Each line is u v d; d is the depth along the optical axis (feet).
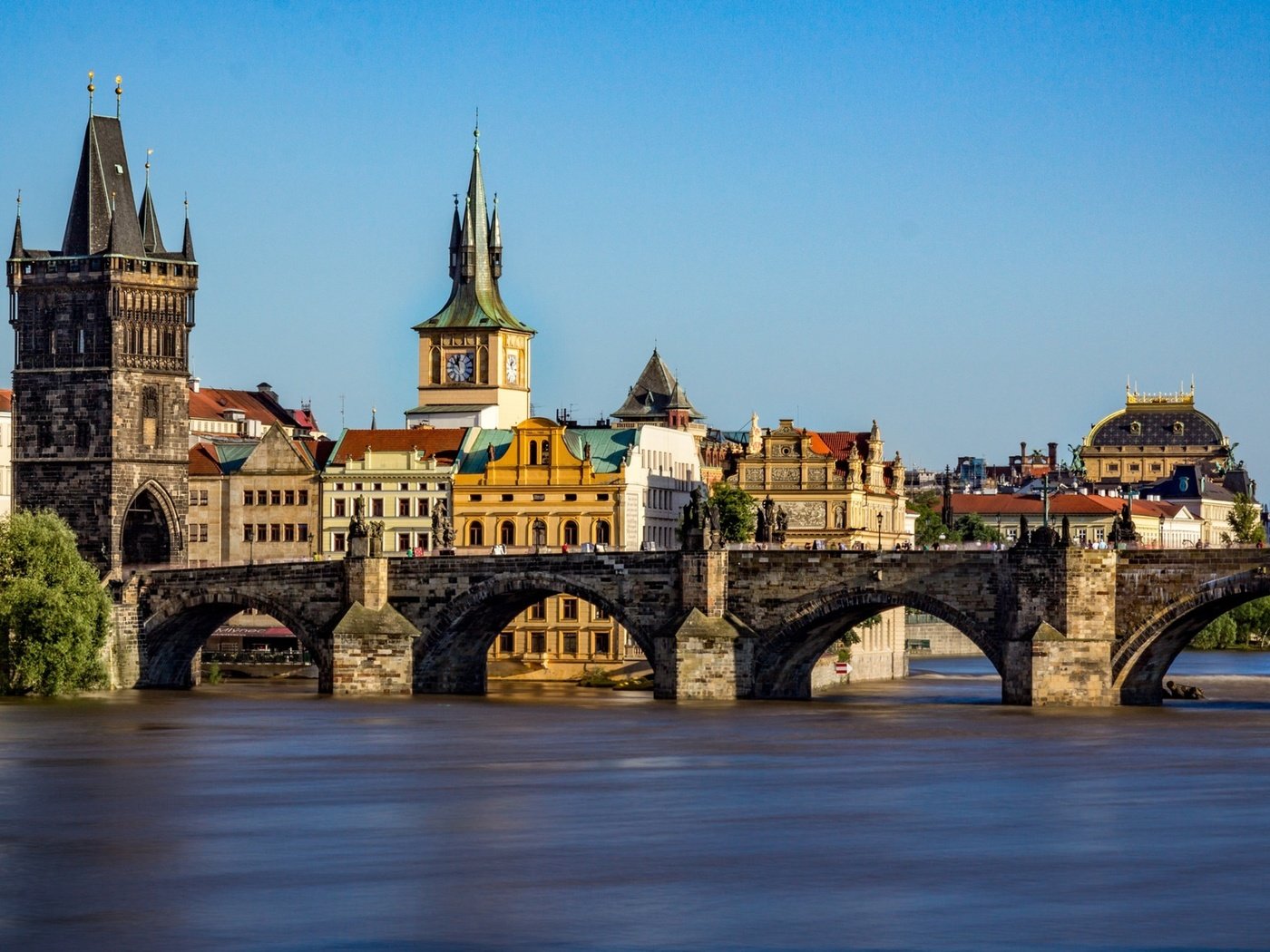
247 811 552.41
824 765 636.07
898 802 563.89
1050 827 525.75
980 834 515.50
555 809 553.23
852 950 401.29
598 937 409.69
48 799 574.15
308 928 415.85
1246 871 469.98
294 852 491.72
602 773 619.26
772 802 563.89
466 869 469.57
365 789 590.14
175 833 517.96
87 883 457.27
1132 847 499.10
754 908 432.25
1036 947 404.36
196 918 424.46
